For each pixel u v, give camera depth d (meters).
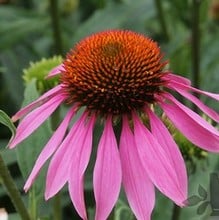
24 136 0.34
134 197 0.32
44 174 0.36
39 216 0.39
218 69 0.56
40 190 0.36
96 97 0.34
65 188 0.45
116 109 0.34
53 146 0.33
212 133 0.32
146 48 0.35
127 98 0.34
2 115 0.33
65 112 0.46
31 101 0.37
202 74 0.55
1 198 0.49
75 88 0.34
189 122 0.33
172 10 0.62
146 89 0.34
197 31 0.53
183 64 0.56
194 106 0.48
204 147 0.32
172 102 0.34
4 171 0.34
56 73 0.37
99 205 0.31
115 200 0.31
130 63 0.34
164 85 0.34
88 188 0.44
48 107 0.35
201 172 0.39
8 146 0.34
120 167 0.32
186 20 0.59
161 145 0.32
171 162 0.32
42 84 0.44
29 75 0.44
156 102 0.34
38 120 0.34
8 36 0.57
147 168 0.32
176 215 0.39
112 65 0.34
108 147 0.33
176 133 0.39
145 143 0.32
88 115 0.34
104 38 0.35
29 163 0.37
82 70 0.34
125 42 0.35
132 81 0.34
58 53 0.56
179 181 0.31
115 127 0.34
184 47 0.56
